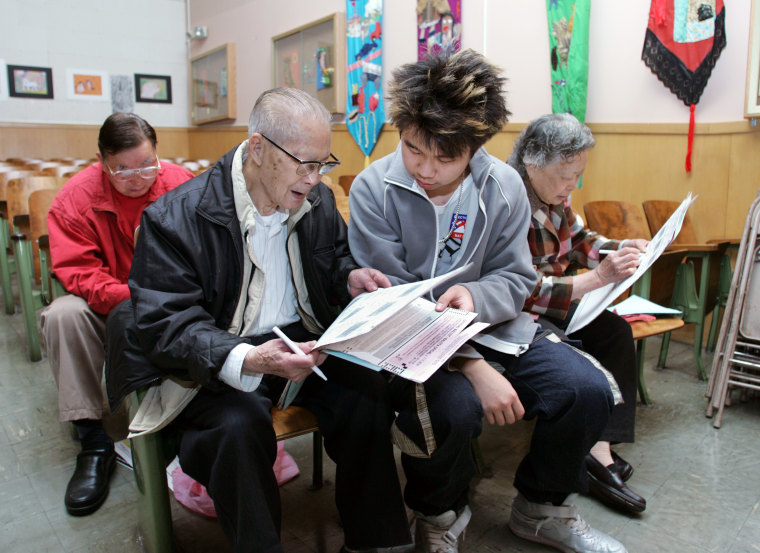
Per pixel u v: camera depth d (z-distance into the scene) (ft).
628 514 4.94
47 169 11.76
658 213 8.82
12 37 21.68
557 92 10.82
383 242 4.47
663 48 9.37
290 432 3.90
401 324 3.82
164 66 24.89
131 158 5.32
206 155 24.75
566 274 6.09
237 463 3.34
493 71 3.82
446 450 3.80
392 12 14.61
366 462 3.91
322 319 4.42
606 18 10.32
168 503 3.82
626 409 5.30
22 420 6.57
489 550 4.47
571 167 4.78
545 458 4.23
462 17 12.82
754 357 6.79
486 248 4.49
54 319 5.15
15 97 21.99
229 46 21.83
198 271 3.72
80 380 5.22
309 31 17.69
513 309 4.29
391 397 4.10
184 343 3.43
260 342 4.18
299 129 3.52
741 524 4.81
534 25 11.43
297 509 4.99
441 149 3.80
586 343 5.58
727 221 9.23
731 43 8.84
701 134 9.34
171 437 3.83
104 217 5.76
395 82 3.96
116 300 5.31
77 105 23.25
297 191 3.73
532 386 4.24
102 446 5.39
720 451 6.05
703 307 7.81
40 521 4.79
